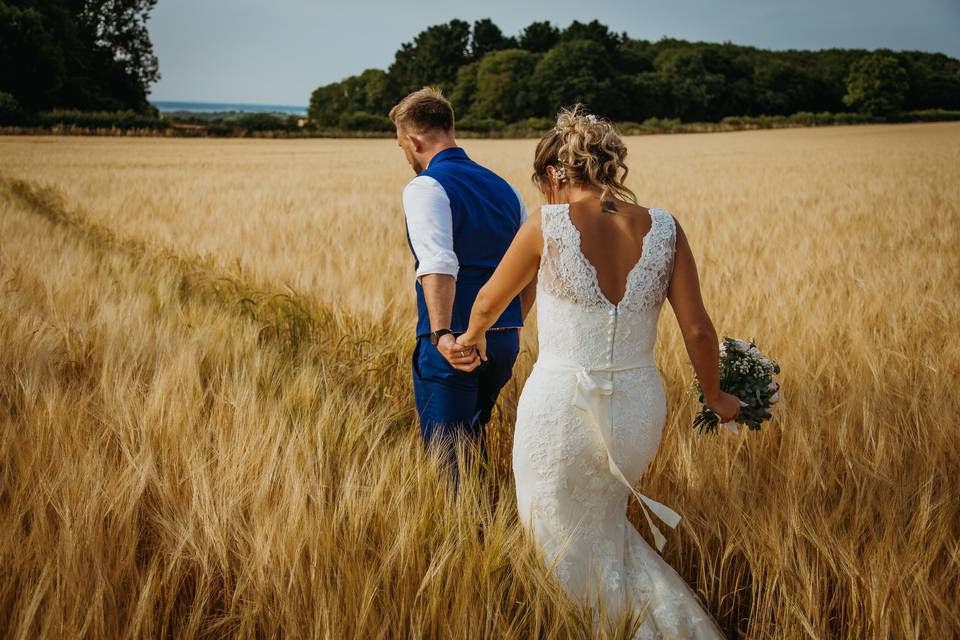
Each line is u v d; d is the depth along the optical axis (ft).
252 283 17.53
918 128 229.45
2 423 7.91
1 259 17.24
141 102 260.21
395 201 39.22
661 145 152.56
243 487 6.67
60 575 5.44
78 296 13.71
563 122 5.99
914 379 9.84
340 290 15.56
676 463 7.83
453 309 7.74
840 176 58.80
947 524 6.20
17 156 91.61
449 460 7.39
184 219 29.50
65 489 6.23
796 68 319.27
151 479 6.78
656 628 6.01
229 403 8.27
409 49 385.29
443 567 5.59
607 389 5.87
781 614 5.98
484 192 7.86
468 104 345.72
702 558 6.64
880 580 5.66
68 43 231.50
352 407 8.54
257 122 213.87
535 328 13.41
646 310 5.89
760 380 6.32
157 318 13.12
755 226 27.12
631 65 334.65
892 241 22.74
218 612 5.93
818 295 14.82
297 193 42.78
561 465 6.10
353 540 5.81
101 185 47.44
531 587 5.74
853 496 7.23
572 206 5.87
